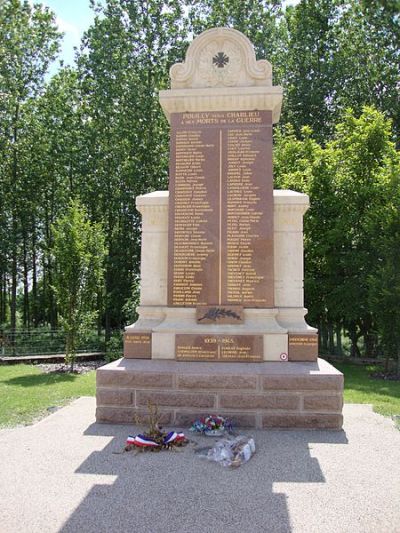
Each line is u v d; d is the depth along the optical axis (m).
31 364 16.11
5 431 6.91
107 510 4.16
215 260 7.79
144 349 7.70
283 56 24.05
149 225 8.14
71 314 14.66
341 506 4.27
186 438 6.18
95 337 22.67
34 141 23.44
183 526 3.88
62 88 23.59
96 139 22.98
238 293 7.70
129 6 22.55
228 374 6.88
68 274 14.62
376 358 16.39
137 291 17.09
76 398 9.43
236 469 5.17
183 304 7.77
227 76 8.09
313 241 16.61
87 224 15.17
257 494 4.52
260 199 7.82
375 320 14.26
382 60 22.92
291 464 5.34
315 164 16.77
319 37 23.59
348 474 5.05
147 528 3.84
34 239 26.02
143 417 6.95
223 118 8.02
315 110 23.50
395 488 4.68
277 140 20.34
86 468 5.18
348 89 23.44
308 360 7.45
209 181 7.93
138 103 22.14
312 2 23.22
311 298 16.67
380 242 13.67
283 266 7.85
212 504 4.29
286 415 6.79
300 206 7.87
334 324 18.39
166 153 22.77
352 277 15.88
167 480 4.85
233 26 22.70
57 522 3.94
